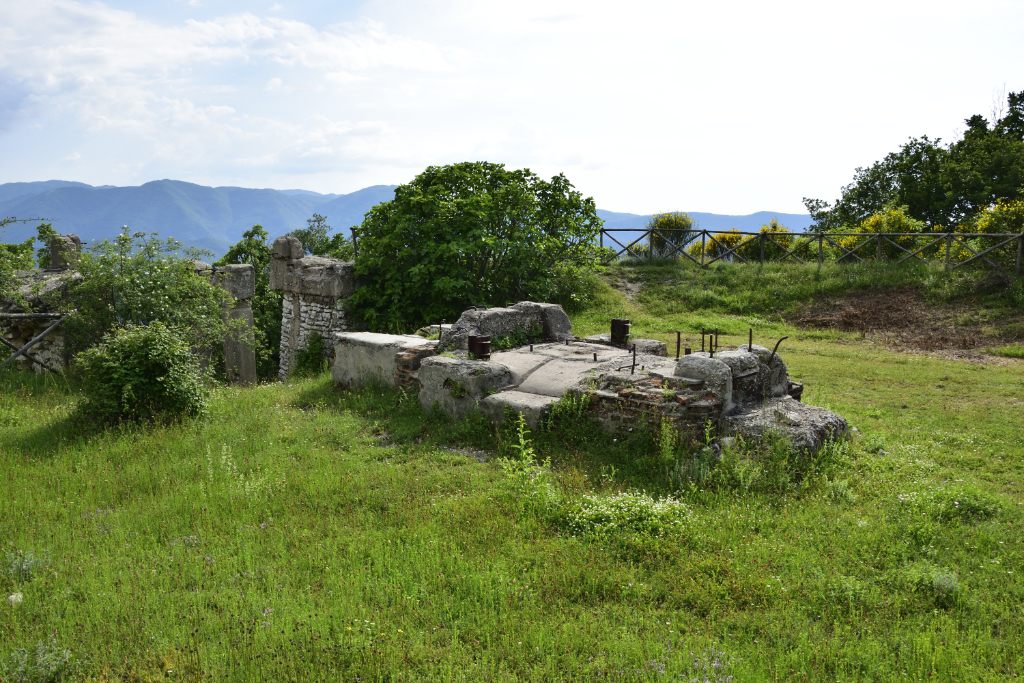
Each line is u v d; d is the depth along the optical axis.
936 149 30.70
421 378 8.98
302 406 10.08
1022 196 25.23
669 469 6.77
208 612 3.99
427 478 6.77
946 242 17.94
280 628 3.81
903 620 4.08
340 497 6.21
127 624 3.86
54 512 5.80
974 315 15.53
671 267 21.02
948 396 10.23
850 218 34.28
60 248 15.02
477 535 5.29
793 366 12.43
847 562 4.84
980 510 5.72
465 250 14.34
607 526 5.35
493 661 3.56
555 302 17.50
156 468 6.97
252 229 23.86
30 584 4.38
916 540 5.17
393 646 3.67
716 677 3.42
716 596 4.38
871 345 14.78
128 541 5.21
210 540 5.21
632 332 15.57
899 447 7.66
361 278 15.68
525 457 6.84
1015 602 4.26
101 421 8.50
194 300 12.72
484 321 10.25
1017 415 9.03
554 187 16.59
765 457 6.71
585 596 4.46
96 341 12.04
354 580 4.48
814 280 18.73
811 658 3.64
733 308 18.06
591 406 7.84
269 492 6.30
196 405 8.91
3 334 13.38
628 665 3.59
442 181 15.86
